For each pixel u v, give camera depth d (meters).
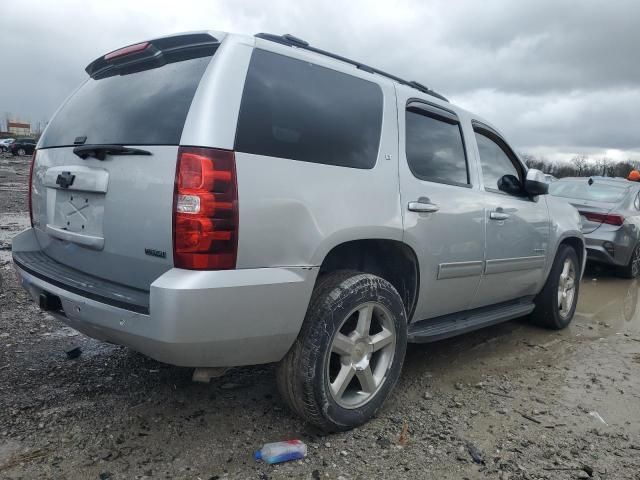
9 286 5.55
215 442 2.79
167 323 2.25
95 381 3.44
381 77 3.40
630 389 3.82
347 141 2.95
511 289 4.49
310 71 2.89
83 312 2.59
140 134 2.56
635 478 2.67
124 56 2.99
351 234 2.84
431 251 3.41
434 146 3.63
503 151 4.57
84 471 2.48
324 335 2.71
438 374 3.94
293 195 2.58
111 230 2.61
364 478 2.54
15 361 3.70
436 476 2.59
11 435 2.75
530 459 2.80
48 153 3.22
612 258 7.96
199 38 2.69
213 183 2.31
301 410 2.80
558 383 3.88
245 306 2.41
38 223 3.37
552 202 5.08
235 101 2.47
